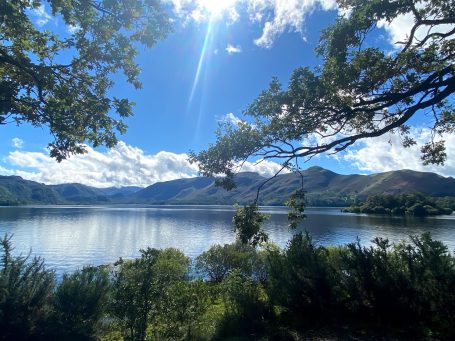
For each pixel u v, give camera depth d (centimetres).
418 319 735
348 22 888
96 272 1062
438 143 1143
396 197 15375
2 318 857
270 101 965
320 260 869
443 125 1105
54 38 889
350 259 838
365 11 855
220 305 1088
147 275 871
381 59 849
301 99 891
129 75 927
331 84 879
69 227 8750
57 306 954
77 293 965
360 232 6875
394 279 768
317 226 8406
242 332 824
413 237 822
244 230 1020
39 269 977
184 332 877
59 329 914
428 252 767
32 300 922
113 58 877
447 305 691
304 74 906
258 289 1009
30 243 5800
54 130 862
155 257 914
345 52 879
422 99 820
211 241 5909
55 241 6081
